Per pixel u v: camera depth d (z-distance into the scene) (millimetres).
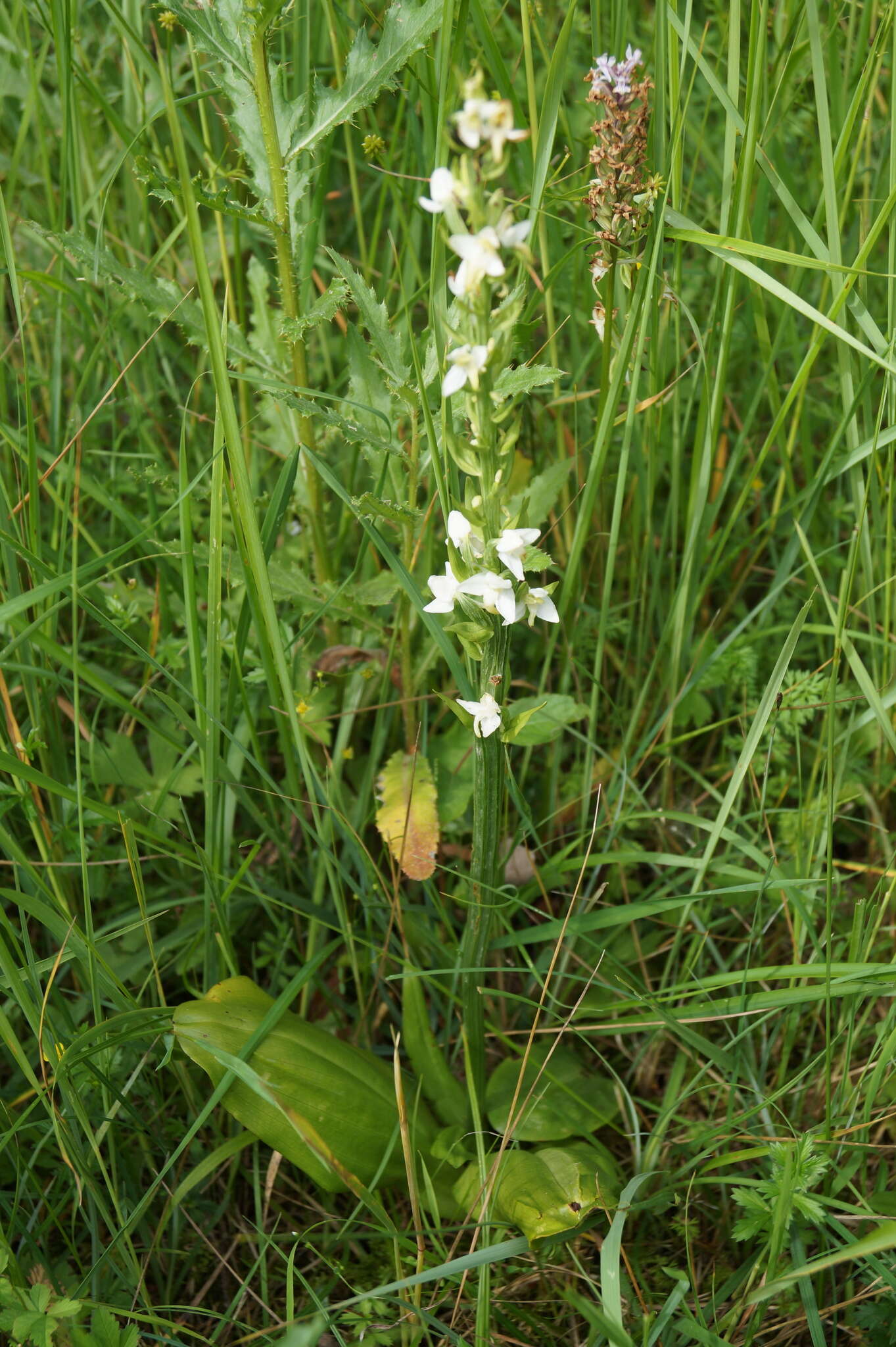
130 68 682
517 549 456
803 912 604
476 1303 557
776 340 672
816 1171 511
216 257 789
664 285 614
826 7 752
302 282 699
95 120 803
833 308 565
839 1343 561
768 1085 653
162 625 728
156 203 813
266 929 698
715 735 766
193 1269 598
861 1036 652
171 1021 550
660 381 650
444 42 496
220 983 557
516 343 462
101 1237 590
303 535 739
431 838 625
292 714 569
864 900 590
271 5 545
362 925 682
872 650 684
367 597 646
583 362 693
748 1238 551
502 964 698
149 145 752
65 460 684
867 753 730
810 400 734
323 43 780
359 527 754
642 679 757
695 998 663
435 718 721
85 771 667
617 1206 534
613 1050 686
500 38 773
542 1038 678
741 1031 609
